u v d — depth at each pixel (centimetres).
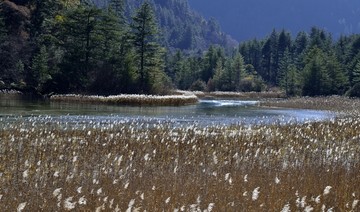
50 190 971
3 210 851
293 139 2083
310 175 1256
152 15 8188
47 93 7100
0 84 7131
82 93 7231
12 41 7725
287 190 1071
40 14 8706
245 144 1814
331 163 1452
